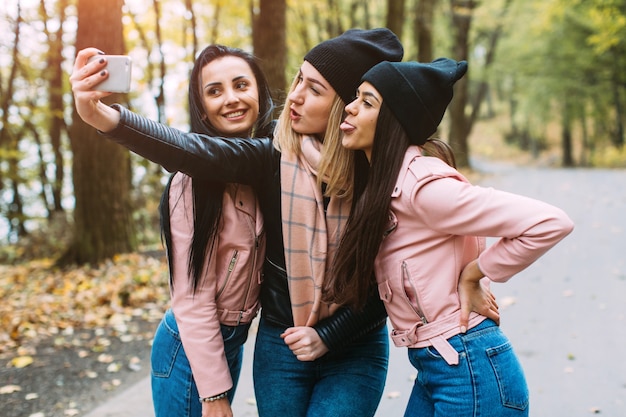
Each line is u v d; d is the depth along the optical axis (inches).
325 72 66.8
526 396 62.6
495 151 1688.0
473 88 1599.4
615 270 222.2
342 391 71.0
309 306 70.3
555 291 201.9
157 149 62.0
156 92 430.9
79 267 283.1
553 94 1032.2
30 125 494.3
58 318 203.6
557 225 57.1
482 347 61.4
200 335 69.7
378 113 63.1
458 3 772.0
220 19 496.7
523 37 1011.3
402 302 64.4
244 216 71.7
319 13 526.3
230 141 67.8
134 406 130.5
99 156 287.6
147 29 456.4
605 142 1213.7
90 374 154.5
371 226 63.1
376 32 70.0
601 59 978.1
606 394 125.8
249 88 73.5
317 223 68.4
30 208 577.0
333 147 66.8
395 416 120.9
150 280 238.1
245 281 73.0
